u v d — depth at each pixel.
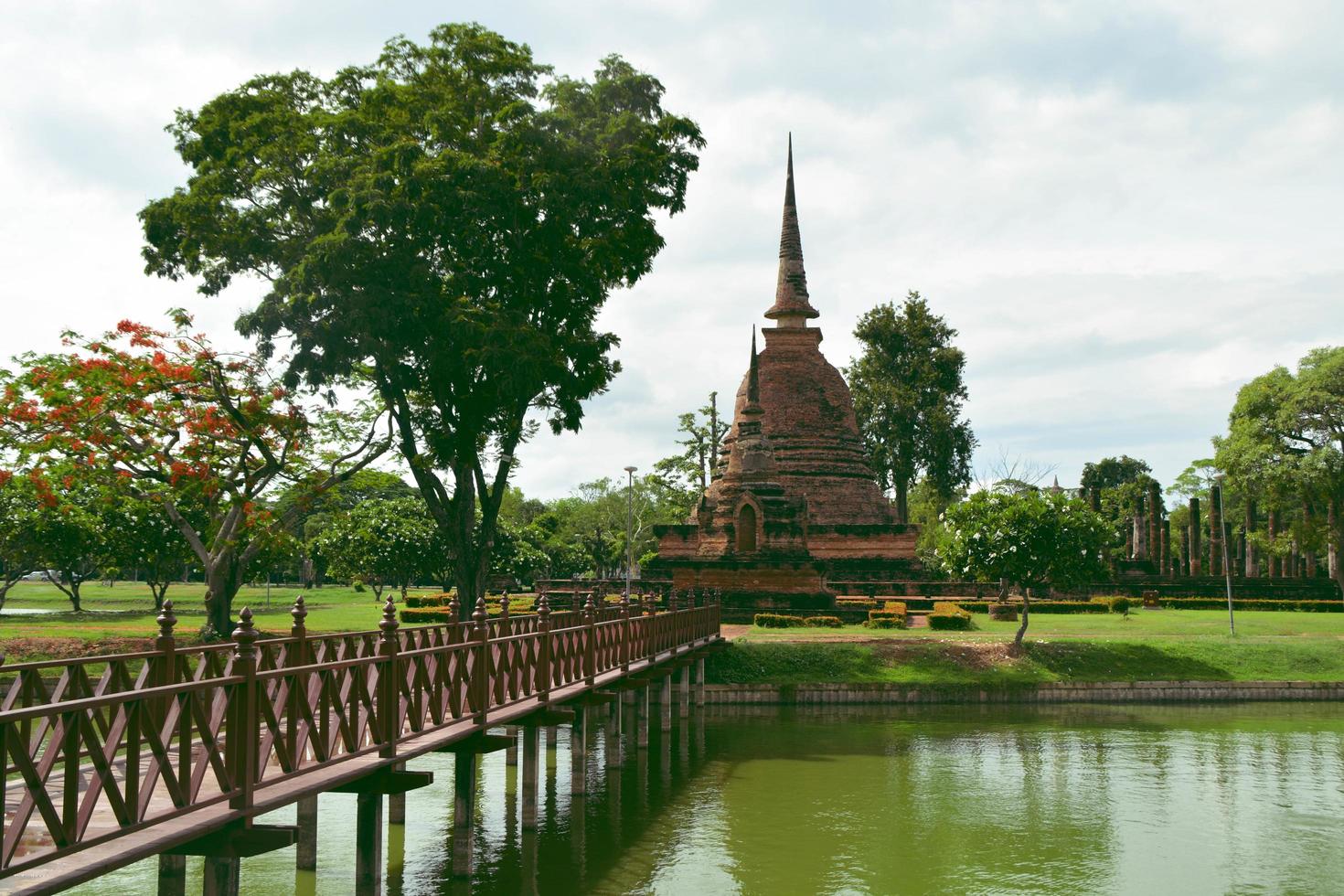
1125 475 127.81
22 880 8.73
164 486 36.25
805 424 70.31
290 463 37.06
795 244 73.56
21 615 56.31
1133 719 35.78
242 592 99.12
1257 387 67.62
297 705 11.84
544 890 16.92
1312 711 37.69
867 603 55.91
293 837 10.92
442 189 32.75
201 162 36.38
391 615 13.70
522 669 18.47
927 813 22.59
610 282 38.03
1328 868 19.03
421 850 19.05
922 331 79.12
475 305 34.59
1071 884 17.92
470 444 34.94
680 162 37.81
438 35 36.47
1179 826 21.86
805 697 39.03
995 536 41.78
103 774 9.12
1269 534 72.56
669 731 31.42
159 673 11.64
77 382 31.84
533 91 37.25
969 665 41.03
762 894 17.00
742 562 53.34
